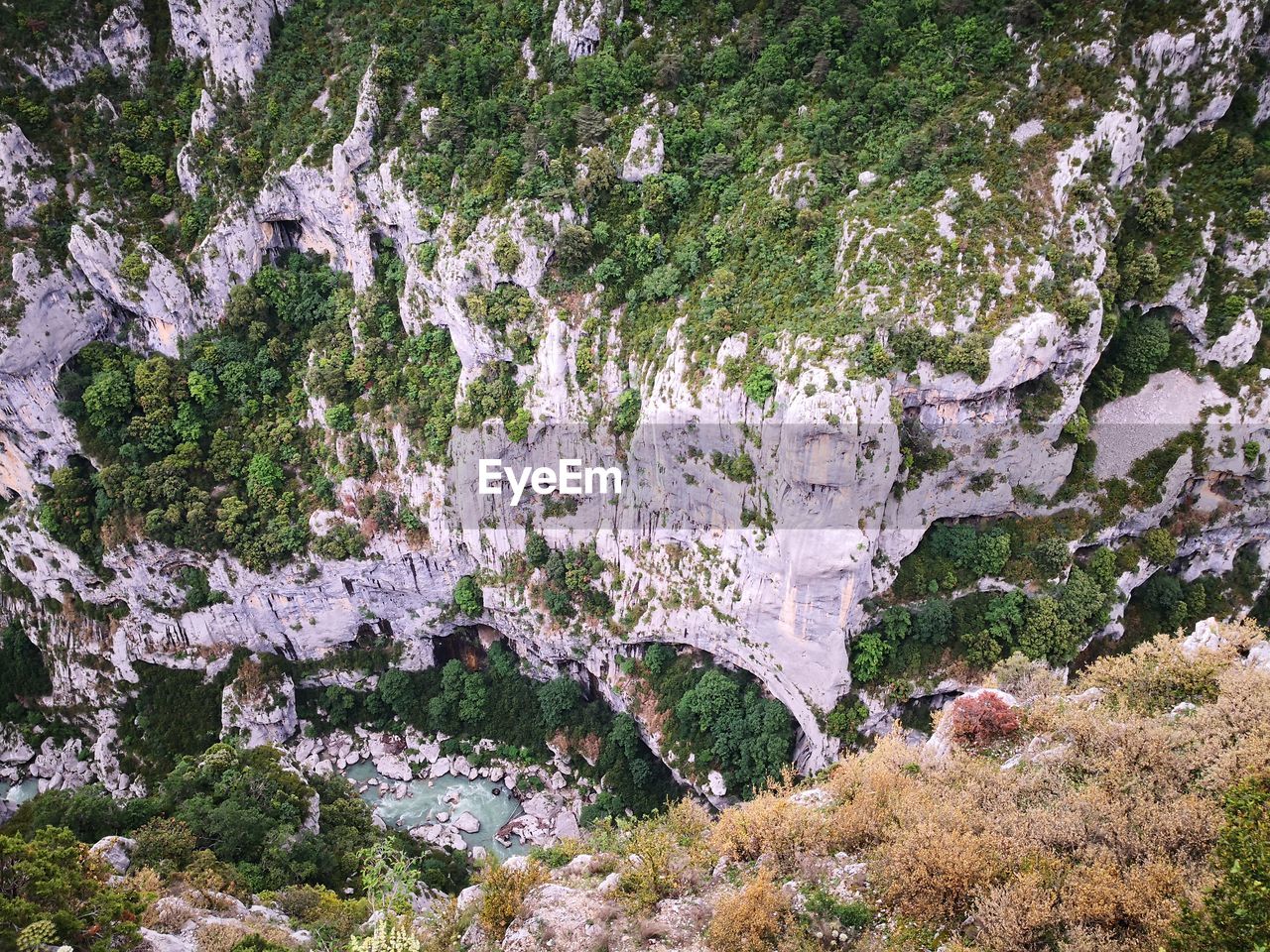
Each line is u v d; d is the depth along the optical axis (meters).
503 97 76.06
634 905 35.41
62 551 83.19
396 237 81.38
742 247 68.56
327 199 80.94
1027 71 63.03
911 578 65.25
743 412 63.88
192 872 48.06
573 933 35.59
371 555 82.62
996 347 57.84
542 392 74.62
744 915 32.03
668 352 68.94
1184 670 38.72
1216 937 23.84
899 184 63.44
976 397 60.03
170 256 83.31
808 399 58.75
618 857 41.25
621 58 75.38
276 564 82.38
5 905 34.53
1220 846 26.64
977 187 61.00
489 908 37.16
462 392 78.50
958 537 64.88
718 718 71.31
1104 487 65.69
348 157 78.50
